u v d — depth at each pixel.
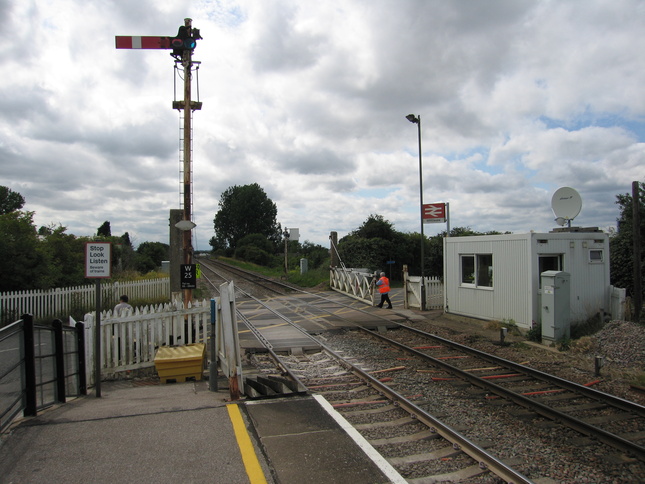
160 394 7.28
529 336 12.96
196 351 8.91
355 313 18.05
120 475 4.16
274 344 12.20
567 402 7.64
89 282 21.47
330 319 16.56
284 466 4.42
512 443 5.85
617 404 7.28
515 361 10.50
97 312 7.39
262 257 73.25
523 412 6.98
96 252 7.46
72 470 4.24
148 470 4.25
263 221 95.88
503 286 14.37
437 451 5.41
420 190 18.75
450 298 16.86
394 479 4.21
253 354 11.30
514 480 4.58
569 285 12.34
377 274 22.08
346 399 7.59
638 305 13.41
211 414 5.78
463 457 5.25
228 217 98.00
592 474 5.04
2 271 16.34
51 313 17.06
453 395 7.91
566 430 6.33
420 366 9.97
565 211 14.89
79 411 6.06
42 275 17.89
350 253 34.00
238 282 34.66
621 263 17.69
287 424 5.50
